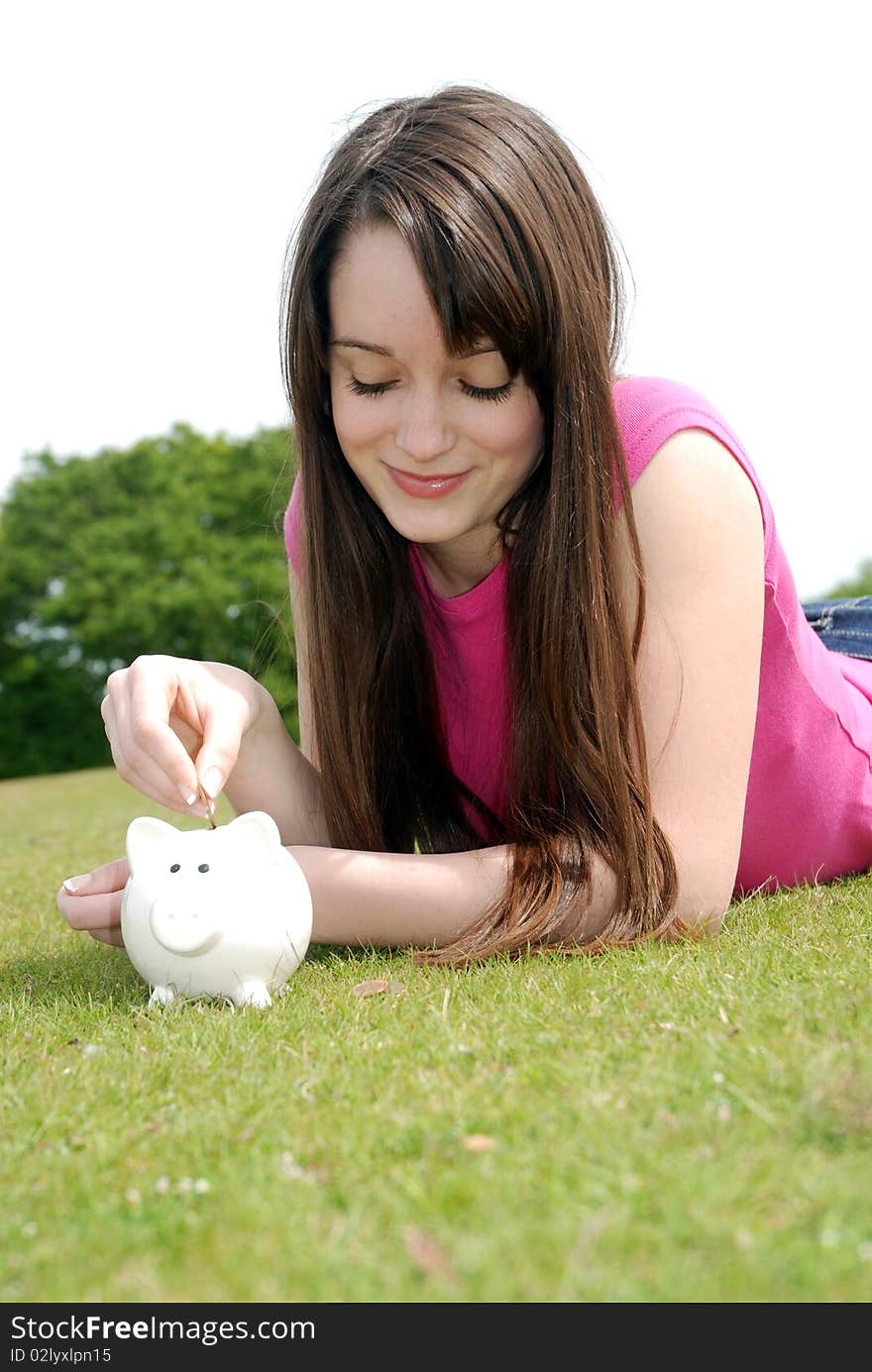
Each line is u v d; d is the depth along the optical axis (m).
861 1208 1.16
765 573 2.51
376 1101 1.50
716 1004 1.76
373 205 2.06
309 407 2.42
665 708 2.35
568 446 2.24
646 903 2.30
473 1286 1.08
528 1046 1.63
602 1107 1.40
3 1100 1.61
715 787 2.37
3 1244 1.21
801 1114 1.34
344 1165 1.32
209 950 2.06
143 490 30.09
